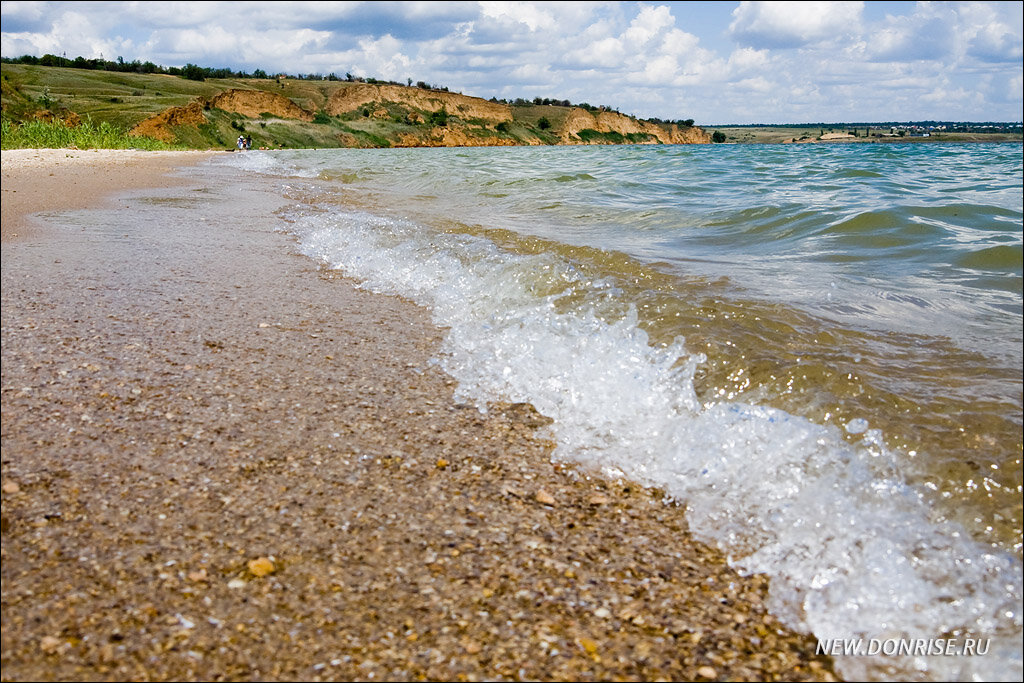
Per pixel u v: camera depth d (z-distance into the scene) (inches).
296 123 2748.5
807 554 89.5
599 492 105.7
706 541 94.0
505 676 71.0
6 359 141.2
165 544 88.0
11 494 96.0
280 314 178.2
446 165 824.9
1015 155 927.0
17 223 296.0
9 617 75.3
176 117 2043.6
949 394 123.3
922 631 78.0
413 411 128.8
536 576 86.6
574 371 142.9
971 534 90.6
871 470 103.3
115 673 68.8
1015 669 72.6
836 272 210.4
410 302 192.4
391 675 70.5
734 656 74.8
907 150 1198.9
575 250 240.4
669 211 351.6
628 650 75.4
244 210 359.6
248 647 73.1
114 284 197.9
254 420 121.2
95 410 121.4
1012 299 179.8
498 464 112.5
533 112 4037.9
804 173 617.3
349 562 87.1
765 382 128.9
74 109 1996.8
